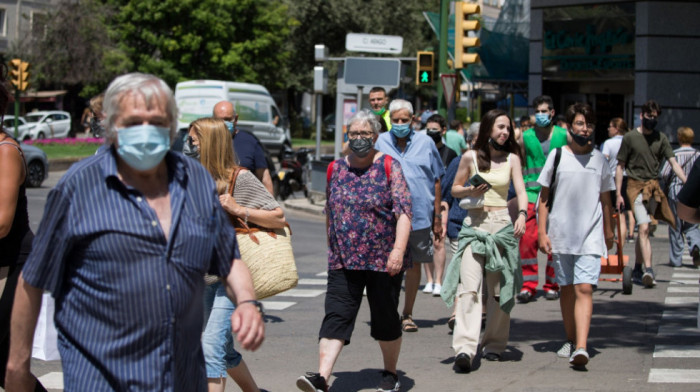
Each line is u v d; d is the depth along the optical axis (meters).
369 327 18.02
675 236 26.23
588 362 14.59
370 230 12.19
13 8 110.50
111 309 6.33
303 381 11.77
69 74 94.44
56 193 6.41
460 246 14.19
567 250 14.28
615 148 25.30
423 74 37.16
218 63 95.38
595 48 43.12
